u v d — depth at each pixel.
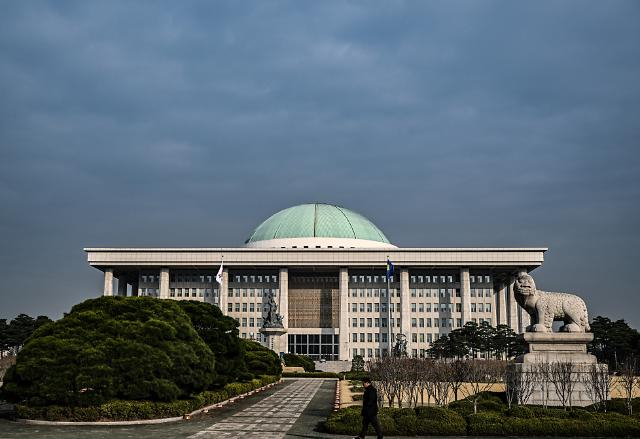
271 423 37.91
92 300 45.16
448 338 147.25
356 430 32.78
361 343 161.12
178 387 40.59
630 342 120.81
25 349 38.78
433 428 32.75
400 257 157.25
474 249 156.62
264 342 162.88
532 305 41.25
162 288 161.88
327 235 174.38
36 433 32.78
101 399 37.59
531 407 36.56
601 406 38.16
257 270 165.50
